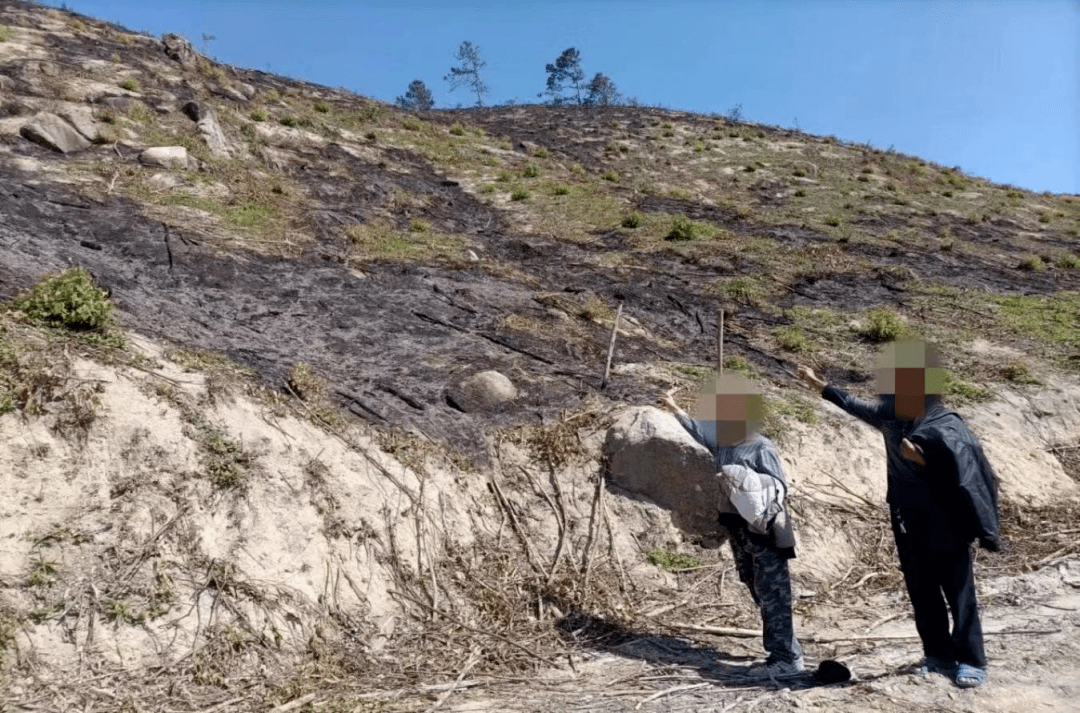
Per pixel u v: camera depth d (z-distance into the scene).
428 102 67.56
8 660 4.70
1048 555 7.99
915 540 5.05
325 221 13.57
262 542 5.86
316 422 7.09
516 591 6.46
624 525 7.41
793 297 14.38
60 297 6.89
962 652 4.96
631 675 5.35
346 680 5.18
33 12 21.67
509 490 7.54
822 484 8.74
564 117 33.84
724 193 22.92
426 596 6.19
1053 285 16.62
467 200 18.56
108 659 4.90
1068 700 4.77
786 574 5.29
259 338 8.55
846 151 30.28
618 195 20.47
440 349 9.47
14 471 5.45
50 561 5.18
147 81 18.52
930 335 13.19
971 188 27.27
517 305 11.53
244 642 5.26
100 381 6.20
